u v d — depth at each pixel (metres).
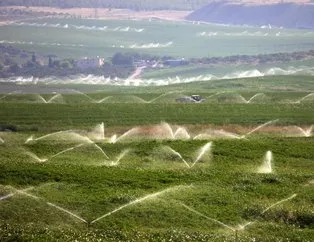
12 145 118.94
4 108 175.12
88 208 74.62
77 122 158.12
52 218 71.88
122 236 65.94
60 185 82.81
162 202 76.56
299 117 166.50
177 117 166.50
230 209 75.06
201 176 89.81
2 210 73.38
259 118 165.50
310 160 105.75
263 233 68.56
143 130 150.12
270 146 114.12
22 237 64.00
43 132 144.75
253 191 82.12
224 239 65.25
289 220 72.50
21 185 83.50
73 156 109.19
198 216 72.81
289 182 87.00
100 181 85.25
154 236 66.12
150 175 89.25
